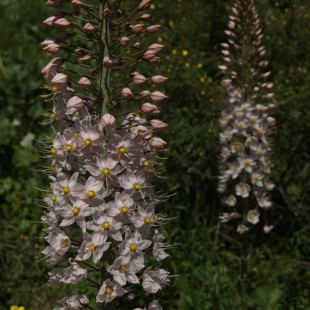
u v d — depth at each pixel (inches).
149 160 127.6
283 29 362.9
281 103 303.3
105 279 128.6
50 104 351.6
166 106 311.4
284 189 297.9
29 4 498.3
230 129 235.1
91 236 122.0
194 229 277.4
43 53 417.1
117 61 129.9
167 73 320.5
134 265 123.8
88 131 122.6
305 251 269.4
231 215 231.3
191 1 409.7
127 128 128.0
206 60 349.7
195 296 229.5
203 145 295.1
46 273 256.5
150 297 239.5
